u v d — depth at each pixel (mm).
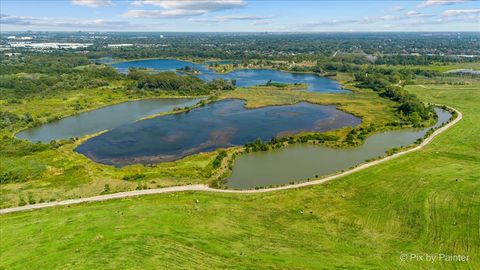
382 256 56625
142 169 101688
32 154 113438
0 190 87875
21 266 53562
